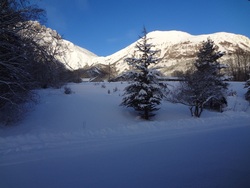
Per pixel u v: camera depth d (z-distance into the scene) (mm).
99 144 8336
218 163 6031
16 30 12547
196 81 20234
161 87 18406
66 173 5500
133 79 18188
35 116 15234
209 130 11359
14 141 8672
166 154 6969
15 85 13625
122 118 17484
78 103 18656
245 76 66250
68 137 9531
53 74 16156
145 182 4906
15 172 5586
